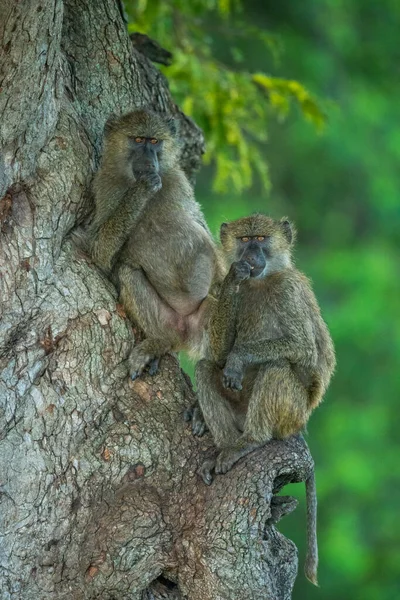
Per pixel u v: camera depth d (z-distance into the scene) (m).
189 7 17.84
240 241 13.12
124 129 12.66
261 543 10.88
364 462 27.72
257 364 12.23
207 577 10.87
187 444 11.57
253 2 32.09
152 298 12.42
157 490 11.29
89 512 11.08
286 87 16.91
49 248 11.47
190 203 13.09
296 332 12.20
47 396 11.13
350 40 32.88
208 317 12.66
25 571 10.83
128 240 12.46
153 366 11.94
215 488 11.16
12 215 11.30
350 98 31.95
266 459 11.31
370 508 28.25
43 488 10.95
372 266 29.95
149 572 10.96
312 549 12.01
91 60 13.19
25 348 11.10
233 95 16.72
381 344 29.33
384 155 32.34
